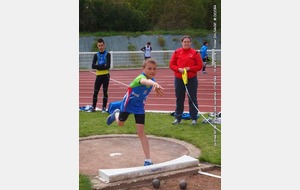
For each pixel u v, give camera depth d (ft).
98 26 120.67
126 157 22.30
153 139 26.13
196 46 120.47
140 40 115.24
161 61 100.22
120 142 25.63
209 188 17.80
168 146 24.49
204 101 43.21
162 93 18.30
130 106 19.97
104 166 20.63
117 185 17.70
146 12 138.10
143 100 19.95
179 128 28.68
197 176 19.42
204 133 27.02
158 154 22.79
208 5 137.59
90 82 64.03
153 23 137.59
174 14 131.44
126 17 123.65
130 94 19.67
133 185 18.07
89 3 119.85
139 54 97.25
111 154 22.89
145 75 19.85
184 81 28.19
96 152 23.31
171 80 67.36
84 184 17.17
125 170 18.57
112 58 92.58
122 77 72.49
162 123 30.63
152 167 19.04
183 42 29.09
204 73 77.46
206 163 20.92
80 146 24.58
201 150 23.00
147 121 31.42
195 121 29.94
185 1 133.39
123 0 137.59
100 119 32.50
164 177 18.89
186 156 20.92
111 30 121.60
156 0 137.80
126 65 95.30
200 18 134.51
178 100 29.99
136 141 25.89
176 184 18.40
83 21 117.08
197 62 29.19
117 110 22.22
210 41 123.75
